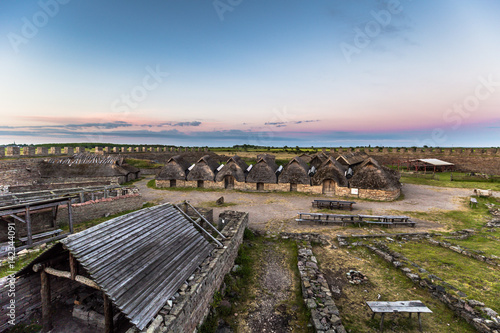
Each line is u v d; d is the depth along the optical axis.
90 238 6.58
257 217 19.27
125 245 7.05
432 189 29.34
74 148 36.97
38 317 7.59
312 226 16.92
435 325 7.26
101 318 7.27
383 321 7.51
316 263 10.97
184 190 30.27
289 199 25.56
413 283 9.42
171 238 8.52
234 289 9.34
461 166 41.97
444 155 43.72
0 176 23.81
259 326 7.54
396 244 13.14
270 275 10.59
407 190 28.91
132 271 6.42
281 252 12.92
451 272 9.91
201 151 64.31
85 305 7.80
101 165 33.03
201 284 7.26
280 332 7.29
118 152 46.84
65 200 12.75
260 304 8.62
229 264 10.55
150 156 52.12
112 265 6.25
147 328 5.25
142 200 21.75
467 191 27.98
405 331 7.07
